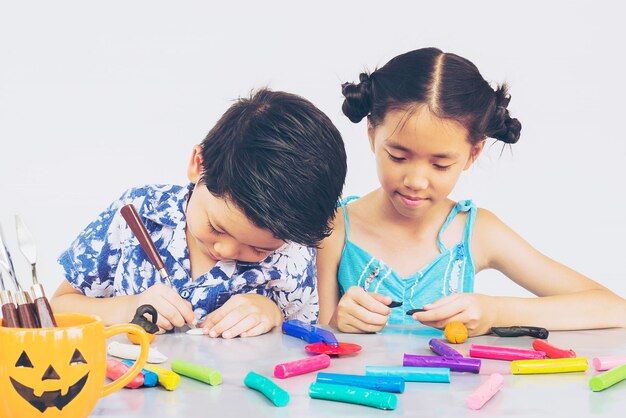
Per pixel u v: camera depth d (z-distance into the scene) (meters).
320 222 1.17
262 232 1.17
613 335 1.27
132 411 0.82
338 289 1.71
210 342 1.15
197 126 2.36
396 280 1.66
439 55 1.46
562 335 1.26
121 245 1.50
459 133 1.39
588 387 0.93
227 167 1.16
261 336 1.20
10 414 0.75
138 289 1.47
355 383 0.90
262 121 1.17
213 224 1.21
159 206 1.48
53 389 0.74
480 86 1.45
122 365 0.92
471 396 0.85
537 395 0.90
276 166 1.14
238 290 1.47
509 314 1.31
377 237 1.68
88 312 1.35
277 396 0.84
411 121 1.37
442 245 1.67
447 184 1.43
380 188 1.70
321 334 1.12
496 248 1.69
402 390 0.90
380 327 1.26
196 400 0.86
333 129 1.21
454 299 1.28
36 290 0.78
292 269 1.50
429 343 1.14
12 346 0.73
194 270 1.48
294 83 2.33
